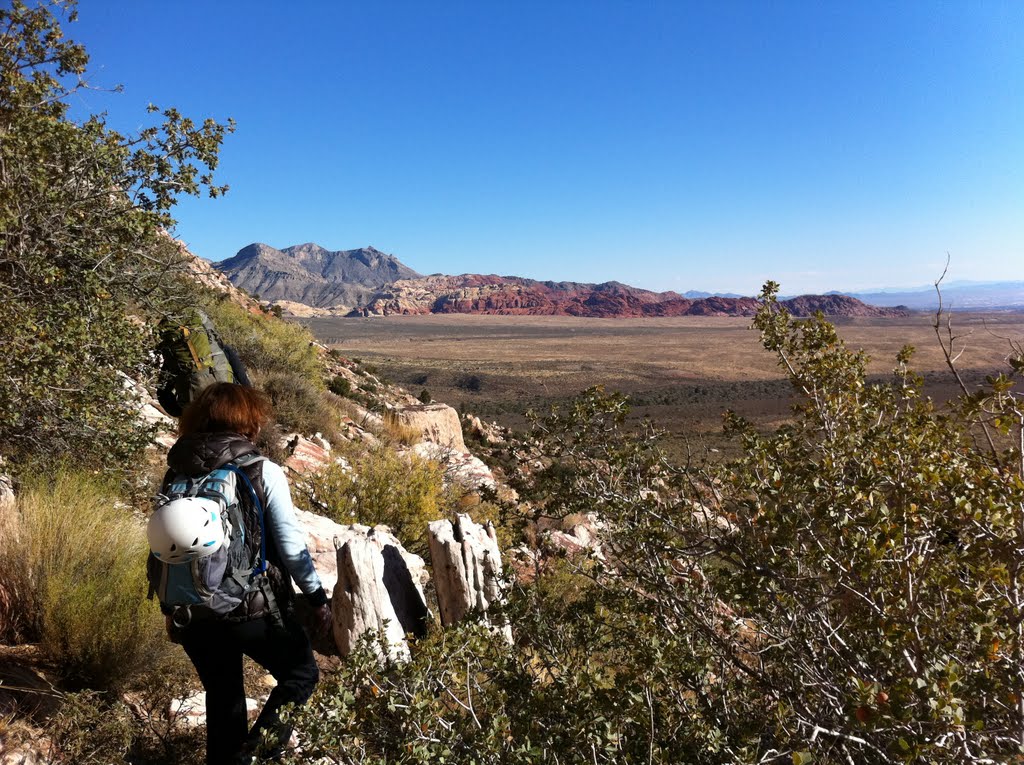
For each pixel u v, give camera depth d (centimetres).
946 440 289
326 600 278
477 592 475
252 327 1628
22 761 254
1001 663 211
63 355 454
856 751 222
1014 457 255
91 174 503
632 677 234
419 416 1697
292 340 1644
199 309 508
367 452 988
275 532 263
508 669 251
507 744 212
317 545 564
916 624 222
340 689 214
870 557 222
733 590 262
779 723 207
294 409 1160
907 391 320
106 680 326
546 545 654
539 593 315
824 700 237
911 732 191
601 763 205
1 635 339
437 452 1177
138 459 556
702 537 298
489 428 2509
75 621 327
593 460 335
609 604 309
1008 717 206
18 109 490
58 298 484
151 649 344
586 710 213
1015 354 259
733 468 294
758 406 12875
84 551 369
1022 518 226
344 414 1492
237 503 252
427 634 461
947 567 244
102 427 496
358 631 414
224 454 256
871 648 233
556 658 280
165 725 321
